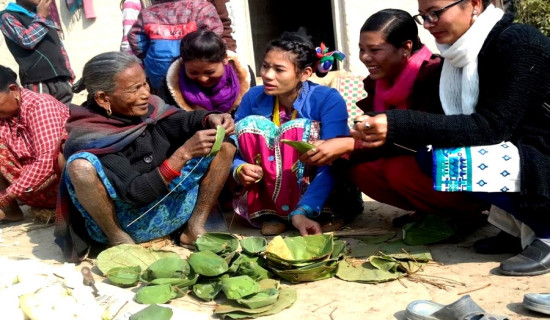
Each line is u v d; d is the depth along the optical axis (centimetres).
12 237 388
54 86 643
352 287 279
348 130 355
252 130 355
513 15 287
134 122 334
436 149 282
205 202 344
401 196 342
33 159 405
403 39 330
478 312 226
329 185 341
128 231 340
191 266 278
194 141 311
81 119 328
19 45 619
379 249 316
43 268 291
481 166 277
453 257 304
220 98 402
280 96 363
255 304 255
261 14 1017
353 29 764
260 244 303
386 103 352
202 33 382
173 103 405
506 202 282
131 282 288
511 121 272
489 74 281
